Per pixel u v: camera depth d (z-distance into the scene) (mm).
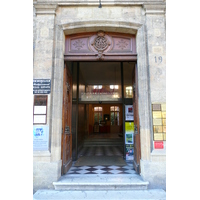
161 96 3744
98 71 9078
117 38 4340
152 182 3436
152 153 3533
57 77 3867
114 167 4754
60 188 3352
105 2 4082
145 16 4074
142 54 3959
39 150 3562
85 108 12273
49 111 3674
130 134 5949
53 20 3994
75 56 4156
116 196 3033
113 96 8570
